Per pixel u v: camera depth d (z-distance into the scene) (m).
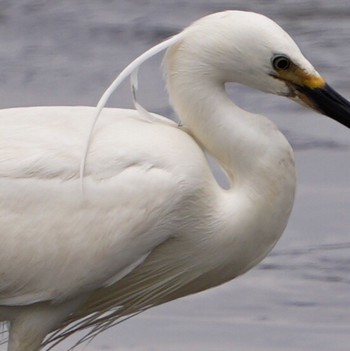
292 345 14.20
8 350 11.82
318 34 23.73
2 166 11.19
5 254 11.26
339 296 15.49
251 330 14.59
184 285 11.83
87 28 24.38
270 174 11.41
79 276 11.32
